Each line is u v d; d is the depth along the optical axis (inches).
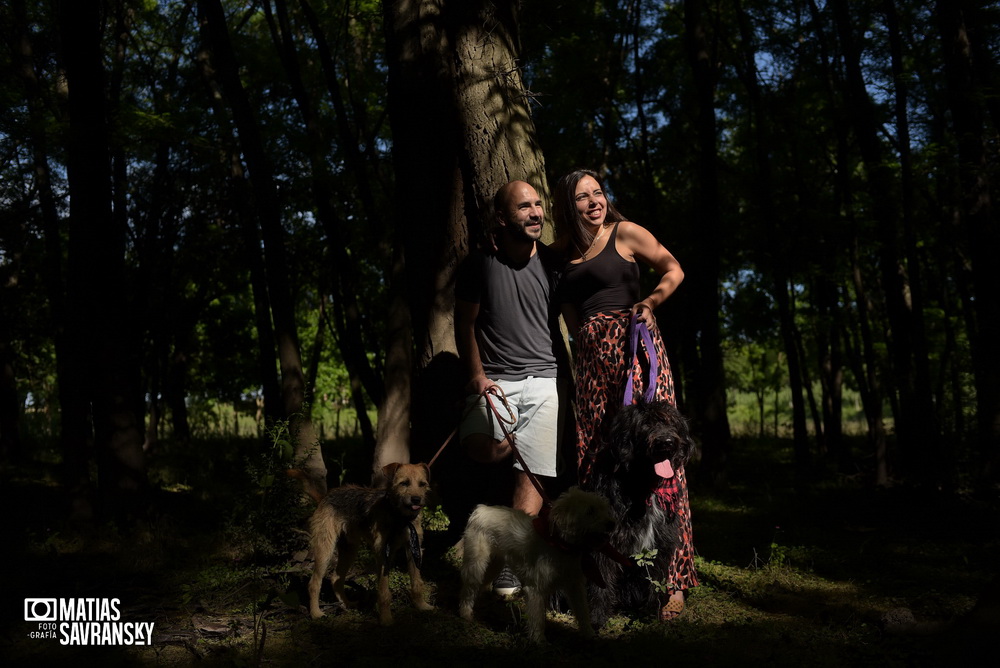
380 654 154.6
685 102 584.1
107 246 279.9
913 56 455.8
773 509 373.4
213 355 753.0
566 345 216.7
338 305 486.6
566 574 158.7
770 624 170.4
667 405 168.9
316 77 483.5
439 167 249.8
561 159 543.5
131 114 366.9
